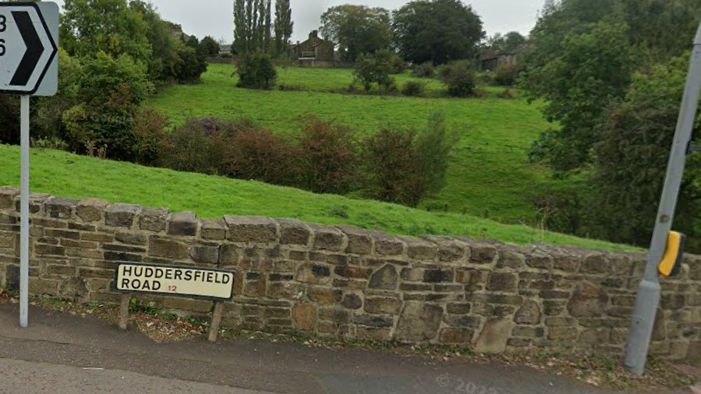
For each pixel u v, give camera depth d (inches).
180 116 1050.7
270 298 181.2
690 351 217.9
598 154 580.7
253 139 613.3
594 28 762.8
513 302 192.1
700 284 217.6
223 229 178.1
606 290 201.0
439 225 409.7
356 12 2746.1
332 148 603.5
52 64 149.5
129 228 178.9
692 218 512.7
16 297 179.0
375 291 184.1
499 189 818.2
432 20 2694.4
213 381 144.0
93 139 621.6
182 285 165.5
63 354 145.6
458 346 189.6
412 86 1567.4
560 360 193.9
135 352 153.3
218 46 2453.2
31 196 184.7
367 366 168.2
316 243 181.2
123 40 1333.7
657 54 770.2
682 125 178.4
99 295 181.5
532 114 1323.8
